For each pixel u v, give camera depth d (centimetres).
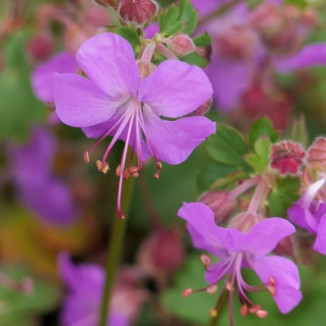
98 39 28
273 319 37
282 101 37
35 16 37
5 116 40
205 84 28
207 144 31
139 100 28
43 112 40
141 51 29
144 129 29
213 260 37
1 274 40
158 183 42
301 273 37
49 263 44
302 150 29
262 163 30
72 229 44
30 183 44
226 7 36
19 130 40
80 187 43
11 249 44
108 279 32
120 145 43
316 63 37
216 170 31
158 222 38
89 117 29
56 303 42
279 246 29
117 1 29
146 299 38
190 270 37
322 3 37
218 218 30
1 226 45
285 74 41
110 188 43
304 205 29
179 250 37
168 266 37
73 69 35
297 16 36
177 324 38
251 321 37
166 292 37
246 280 36
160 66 28
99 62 28
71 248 44
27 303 41
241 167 31
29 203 45
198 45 30
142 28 29
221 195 30
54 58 35
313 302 37
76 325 39
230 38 39
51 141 43
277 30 37
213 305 37
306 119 43
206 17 36
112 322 38
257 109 37
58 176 44
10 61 39
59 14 36
